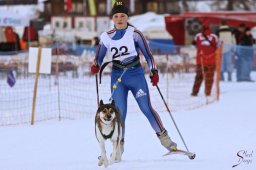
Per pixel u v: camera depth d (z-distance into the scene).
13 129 26.53
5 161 19.30
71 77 55.22
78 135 24.48
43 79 53.25
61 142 22.88
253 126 25.70
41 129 26.38
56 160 19.27
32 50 28.22
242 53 51.78
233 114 30.12
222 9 122.06
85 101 36.56
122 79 19.20
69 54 58.47
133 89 19.30
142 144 22.02
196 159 18.81
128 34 18.92
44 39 70.06
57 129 26.28
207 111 31.75
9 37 59.41
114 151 17.62
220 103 35.53
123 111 19.16
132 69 19.14
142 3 118.31
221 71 52.22
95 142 22.73
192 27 67.31
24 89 44.56
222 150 20.28
